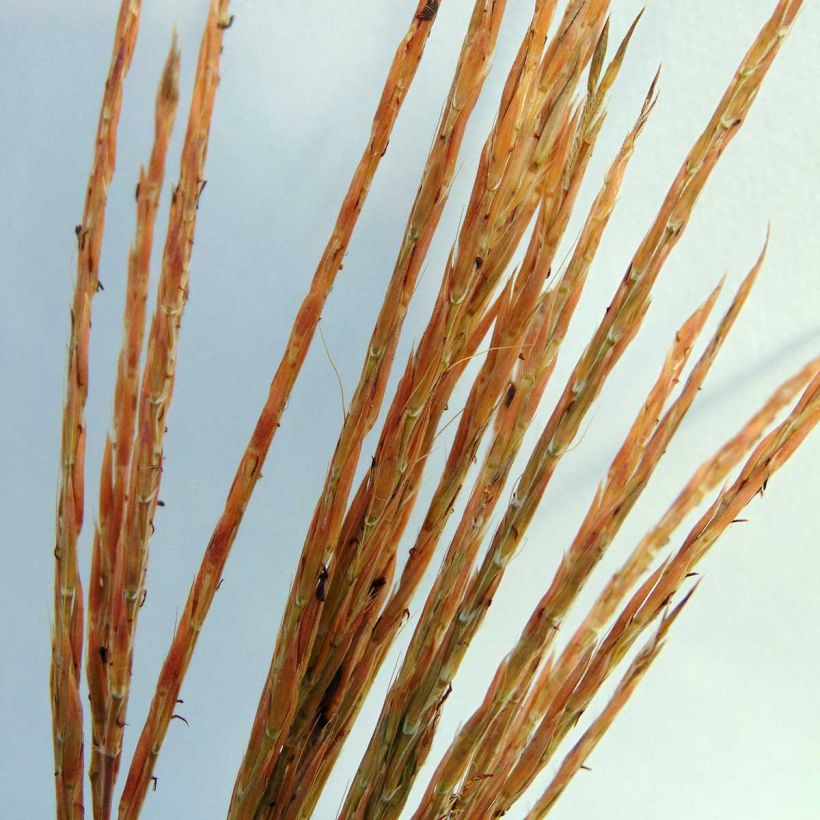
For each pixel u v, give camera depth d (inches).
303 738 6.1
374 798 5.9
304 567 5.9
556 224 5.6
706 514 5.4
